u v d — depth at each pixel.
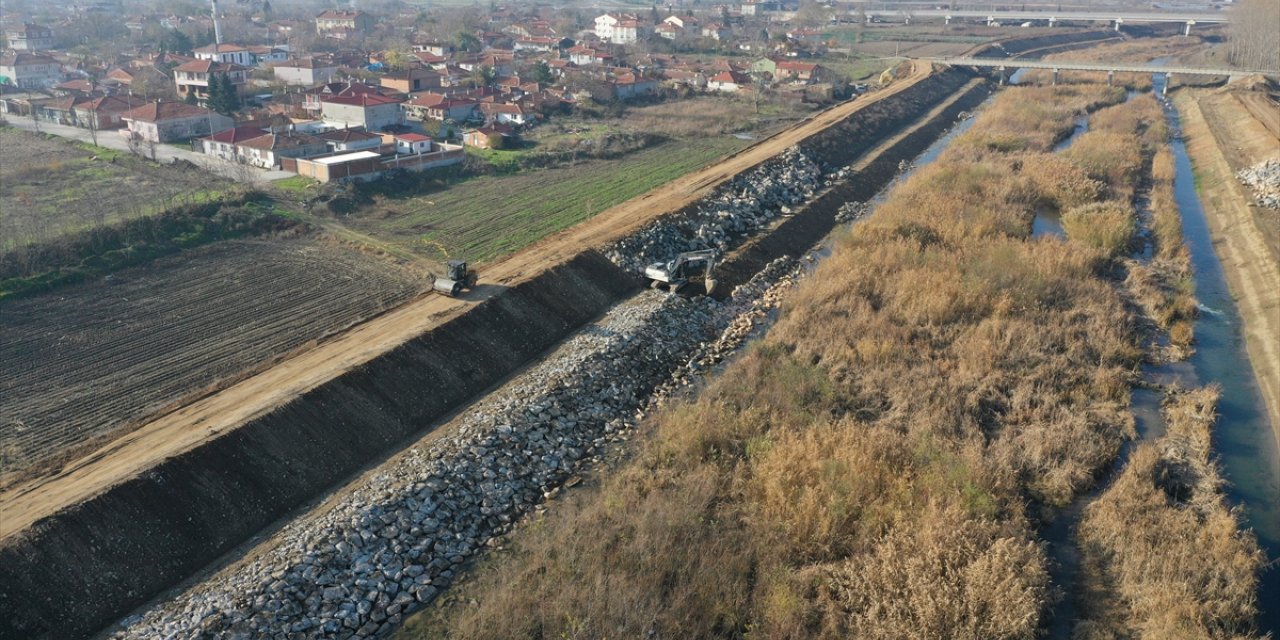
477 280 50.06
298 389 36.81
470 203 74.06
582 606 28.25
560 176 84.25
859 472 34.28
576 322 49.31
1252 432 40.97
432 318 44.59
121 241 59.75
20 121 99.88
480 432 36.91
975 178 76.50
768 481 33.78
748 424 38.69
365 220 68.56
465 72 136.12
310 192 72.19
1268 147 85.94
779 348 47.03
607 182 81.88
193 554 29.84
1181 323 51.66
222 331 48.50
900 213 65.75
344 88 108.25
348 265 58.81
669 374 45.62
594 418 40.44
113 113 98.62
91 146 88.56
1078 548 32.47
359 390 38.00
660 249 59.06
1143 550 31.20
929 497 33.25
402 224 67.88
